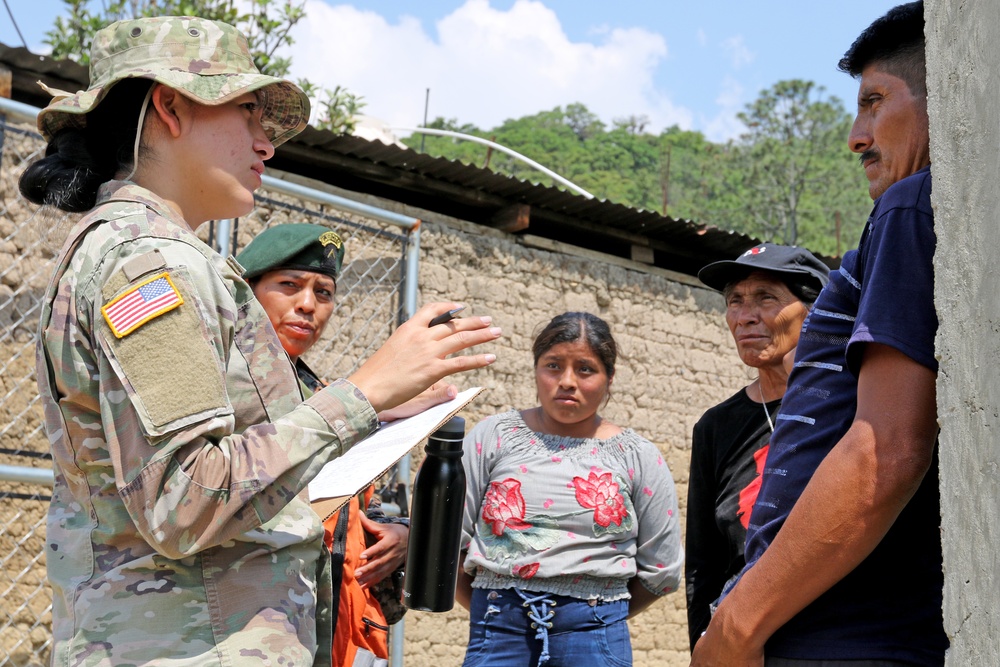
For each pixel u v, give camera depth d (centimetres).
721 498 308
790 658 168
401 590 313
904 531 167
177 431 156
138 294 160
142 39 183
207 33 187
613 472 342
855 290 177
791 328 316
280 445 164
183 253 168
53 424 170
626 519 339
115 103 185
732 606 167
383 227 621
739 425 314
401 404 190
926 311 155
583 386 348
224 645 162
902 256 159
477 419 648
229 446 161
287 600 171
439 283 643
